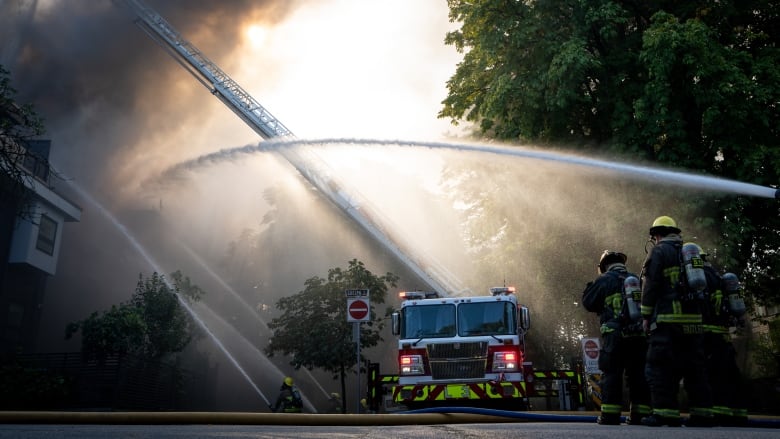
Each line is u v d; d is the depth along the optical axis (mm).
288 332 24547
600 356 6434
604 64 17234
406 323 13312
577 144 17406
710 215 16156
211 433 3746
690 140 16562
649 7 17578
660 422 5465
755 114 15359
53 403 21438
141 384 24156
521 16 17672
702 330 5605
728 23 17188
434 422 7789
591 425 6207
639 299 6246
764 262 17484
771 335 19375
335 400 26312
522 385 12445
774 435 3400
